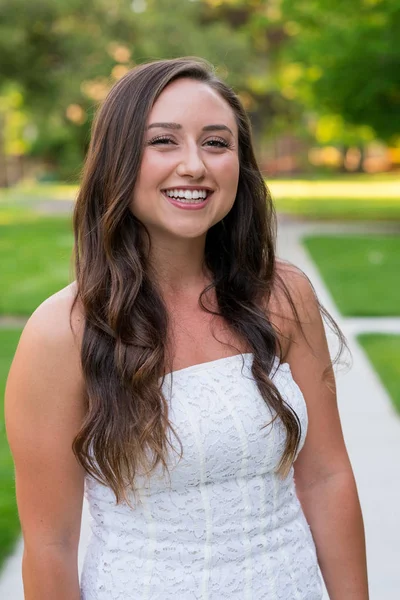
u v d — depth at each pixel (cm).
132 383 184
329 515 214
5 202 3706
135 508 188
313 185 4559
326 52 2148
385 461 573
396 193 3788
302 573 198
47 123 4050
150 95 188
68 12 2855
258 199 215
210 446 186
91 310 188
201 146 190
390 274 1452
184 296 204
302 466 216
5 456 572
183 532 187
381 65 2122
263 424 191
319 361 214
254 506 192
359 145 5084
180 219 190
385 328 1032
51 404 186
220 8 4494
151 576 186
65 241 2072
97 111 197
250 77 3731
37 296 1270
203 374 192
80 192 197
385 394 733
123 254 193
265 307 210
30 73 2905
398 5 1994
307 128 4844
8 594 389
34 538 189
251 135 213
